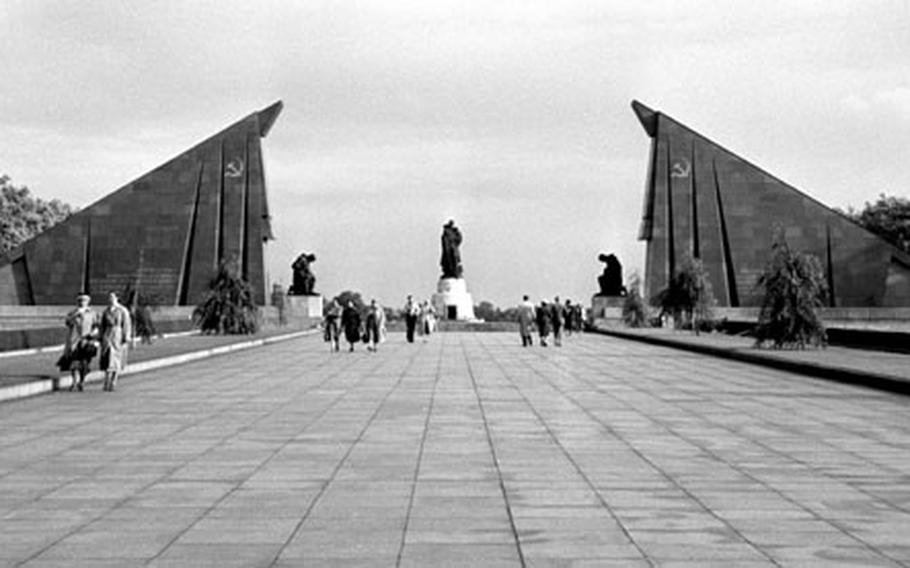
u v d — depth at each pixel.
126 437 17.55
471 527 10.60
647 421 19.94
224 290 62.38
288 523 10.80
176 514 11.25
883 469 14.23
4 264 82.50
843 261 82.88
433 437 17.50
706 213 84.62
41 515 11.22
